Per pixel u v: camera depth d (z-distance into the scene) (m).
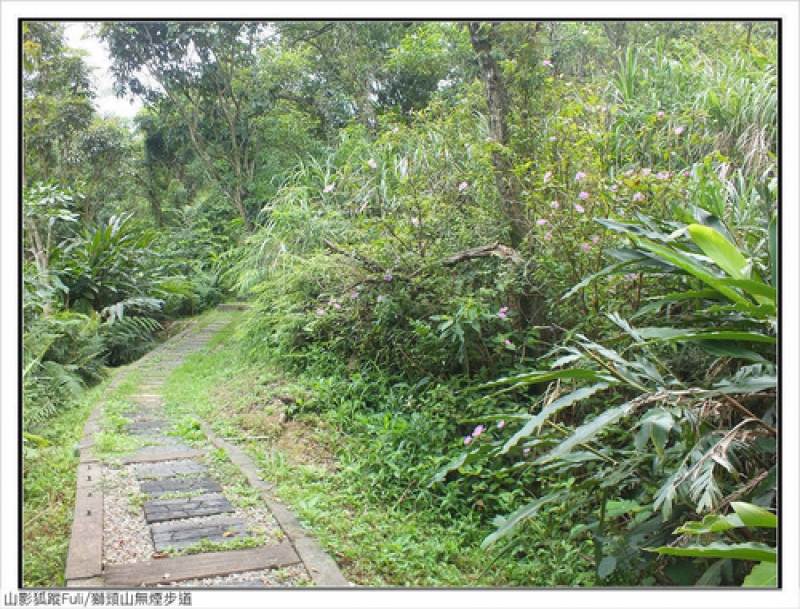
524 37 4.29
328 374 4.66
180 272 9.62
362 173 6.26
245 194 10.29
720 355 2.26
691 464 2.03
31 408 4.01
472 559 2.57
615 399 2.98
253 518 2.70
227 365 5.85
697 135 4.99
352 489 3.11
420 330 3.95
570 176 3.77
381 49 10.24
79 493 2.94
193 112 10.47
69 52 8.84
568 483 2.32
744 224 3.52
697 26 7.66
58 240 8.40
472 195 4.70
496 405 3.55
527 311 3.94
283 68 10.27
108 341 6.67
